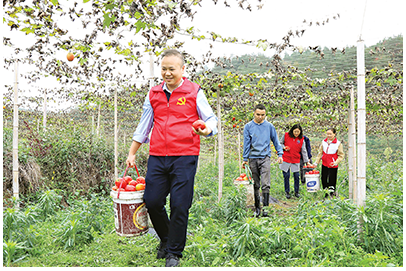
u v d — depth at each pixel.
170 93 2.61
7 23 3.14
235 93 5.96
